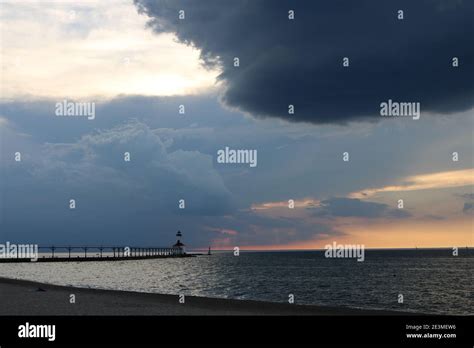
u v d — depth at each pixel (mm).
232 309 25391
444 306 52938
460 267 153250
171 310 24578
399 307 51781
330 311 24641
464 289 72812
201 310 24656
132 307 25719
